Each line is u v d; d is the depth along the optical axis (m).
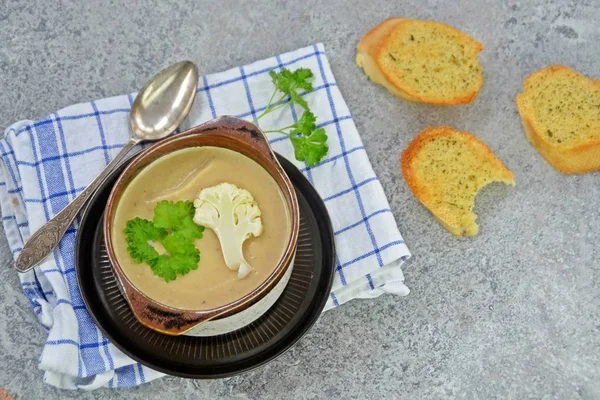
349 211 0.73
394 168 0.78
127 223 0.62
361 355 0.73
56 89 0.77
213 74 0.75
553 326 0.75
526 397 0.74
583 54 0.81
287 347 0.67
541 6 0.82
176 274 0.62
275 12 0.81
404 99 0.79
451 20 0.82
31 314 0.72
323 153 0.72
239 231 0.63
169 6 0.80
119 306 0.67
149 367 0.65
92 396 0.71
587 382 0.74
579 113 0.78
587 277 0.76
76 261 0.67
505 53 0.81
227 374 0.66
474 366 0.74
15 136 0.72
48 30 0.79
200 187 0.64
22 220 0.72
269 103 0.75
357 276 0.72
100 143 0.73
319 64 0.76
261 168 0.64
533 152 0.79
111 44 0.79
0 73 0.77
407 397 0.73
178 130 0.74
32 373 0.71
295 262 0.69
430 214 0.77
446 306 0.75
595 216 0.77
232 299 0.62
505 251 0.76
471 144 0.77
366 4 0.81
